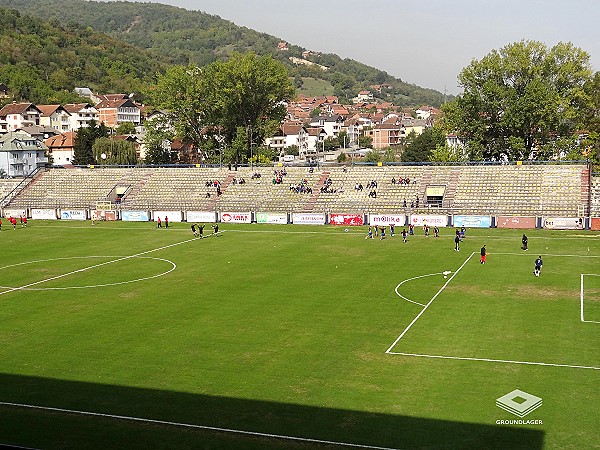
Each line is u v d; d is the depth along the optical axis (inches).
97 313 2165.4
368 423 1275.8
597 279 2485.2
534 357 1624.0
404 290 2383.1
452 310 2090.3
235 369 1600.6
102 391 1478.8
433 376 1515.7
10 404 1413.6
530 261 2876.5
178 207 4773.6
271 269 2824.8
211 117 6190.9
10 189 5403.5
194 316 2096.5
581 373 1508.4
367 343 1775.3
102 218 4726.9
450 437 1207.6
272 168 5108.3
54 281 2679.6
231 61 6013.8
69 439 1238.9
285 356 1686.8
